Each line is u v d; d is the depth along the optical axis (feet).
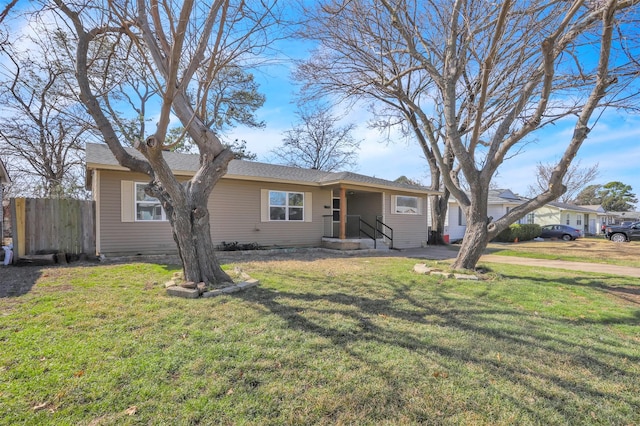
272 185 39.86
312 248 41.73
